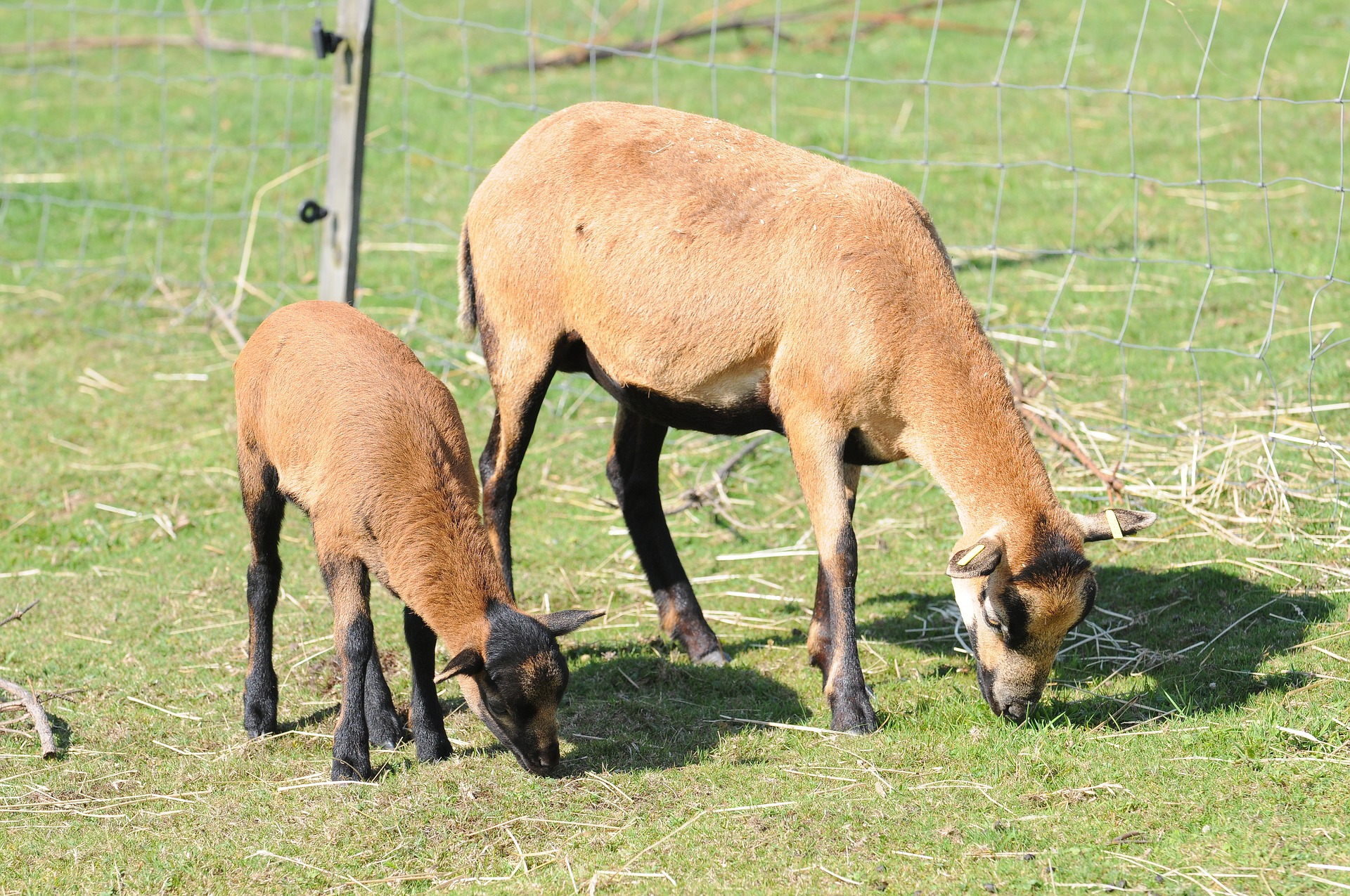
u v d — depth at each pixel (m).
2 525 8.77
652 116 6.75
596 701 6.54
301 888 5.09
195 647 7.22
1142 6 19.41
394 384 5.93
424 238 13.33
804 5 21.09
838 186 6.32
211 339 11.66
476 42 19.67
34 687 6.80
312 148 15.93
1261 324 10.27
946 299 6.11
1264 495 8.04
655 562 7.18
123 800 5.74
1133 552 7.73
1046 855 4.99
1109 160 13.88
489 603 5.58
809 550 8.20
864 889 4.86
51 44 20.64
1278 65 16.03
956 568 5.62
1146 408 9.29
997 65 17.20
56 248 13.56
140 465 9.57
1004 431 6.01
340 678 6.83
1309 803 5.21
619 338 6.51
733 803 5.48
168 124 17.11
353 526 5.71
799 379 6.16
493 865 5.17
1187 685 6.29
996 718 6.13
